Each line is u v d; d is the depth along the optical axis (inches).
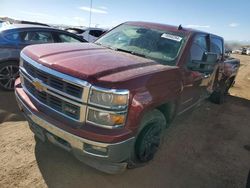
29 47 139.0
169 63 149.0
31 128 132.8
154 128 132.4
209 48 199.9
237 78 546.9
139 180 133.0
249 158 177.0
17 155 138.9
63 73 107.3
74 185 122.6
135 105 107.1
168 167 148.9
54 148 149.1
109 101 101.2
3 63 233.3
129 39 170.6
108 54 134.1
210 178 145.1
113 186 125.8
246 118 265.4
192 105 186.9
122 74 109.3
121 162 115.9
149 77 116.4
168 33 168.6
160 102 123.8
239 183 144.6
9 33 238.5
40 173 127.3
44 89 114.7
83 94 102.1
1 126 169.2
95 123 103.5
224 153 178.7
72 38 295.0
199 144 186.2
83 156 112.6
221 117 256.4
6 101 213.6
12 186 116.7
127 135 106.3
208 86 210.4
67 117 108.7
